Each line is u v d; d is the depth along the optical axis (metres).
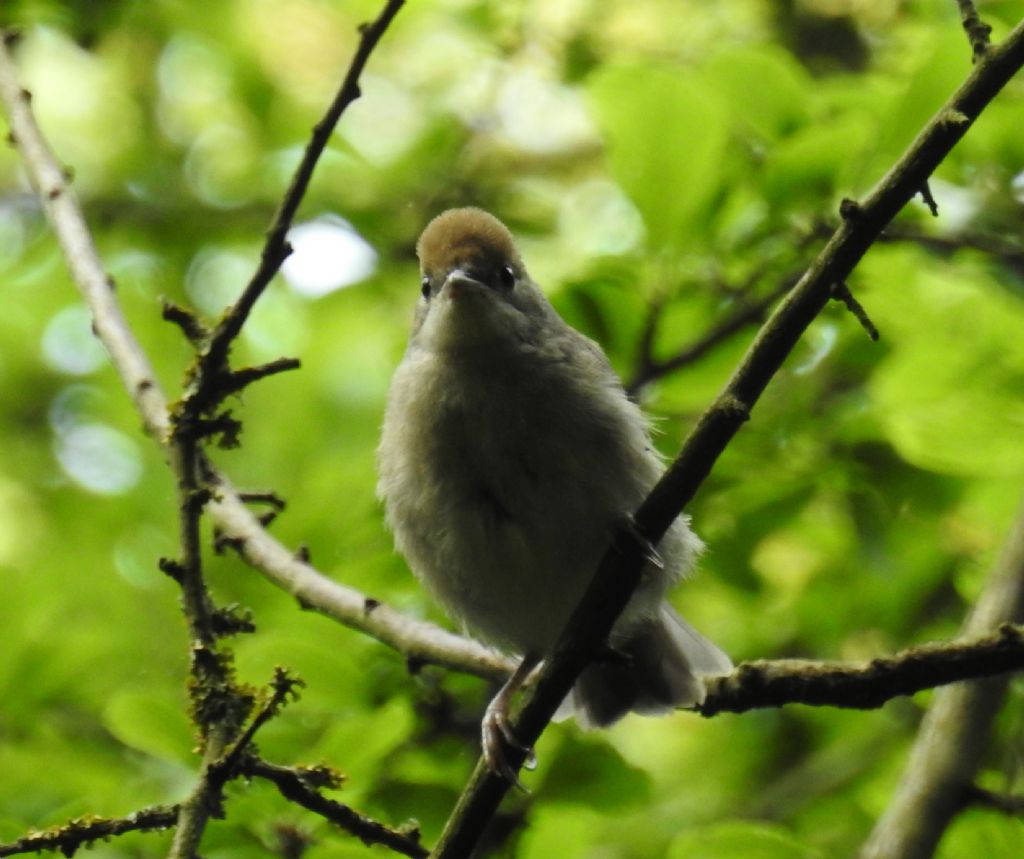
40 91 14.84
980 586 10.87
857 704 7.35
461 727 9.29
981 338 9.57
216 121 14.74
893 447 10.40
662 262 9.53
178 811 6.23
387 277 13.39
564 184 14.27
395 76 14.28
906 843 8.54
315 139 7.33
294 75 14.37
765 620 11.79
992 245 9.78
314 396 14.41
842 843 11.33
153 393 8.03
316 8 14.37
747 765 12.64
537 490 7.88
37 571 11.24
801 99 10.05
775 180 9.46
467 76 13.98
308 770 6.38
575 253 12.51
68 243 8.62
